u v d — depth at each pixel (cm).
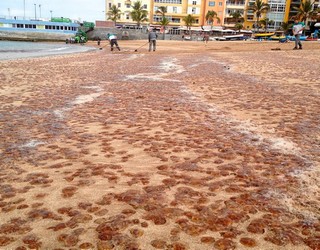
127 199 308
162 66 1644
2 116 642
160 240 246
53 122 599
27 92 920
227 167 383
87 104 757
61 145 471
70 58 2267
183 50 3198
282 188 328
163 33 8106
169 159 412
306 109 687
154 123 589
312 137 495
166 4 9206
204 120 607
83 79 1181
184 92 905
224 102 769
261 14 8794
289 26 7806
